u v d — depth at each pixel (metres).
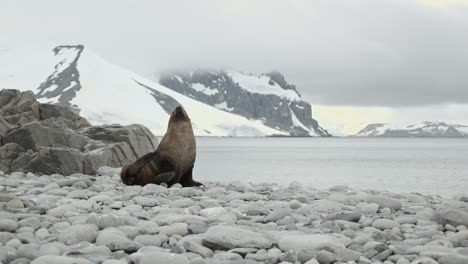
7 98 27.05
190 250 7.29
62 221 9.15
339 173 52.88
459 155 114.44
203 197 12.91
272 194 13.37
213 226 8.41
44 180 16.58
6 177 17.91
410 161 84.94
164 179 15.38
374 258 7.07
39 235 8.10
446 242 7.87
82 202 11.22
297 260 6.80
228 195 13.34
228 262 6.51
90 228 8.00
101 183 16.09
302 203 12.34
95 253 6.96
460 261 6.68
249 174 48.81
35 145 21.02
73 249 7.20
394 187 36.97
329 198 12.58
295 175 48.50
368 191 15.95
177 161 15.59
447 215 9.56
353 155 112.12
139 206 10.90
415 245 7.89
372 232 8.63
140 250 7.15
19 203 10.55
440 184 39.75
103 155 21.14
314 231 8.65
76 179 15.07
